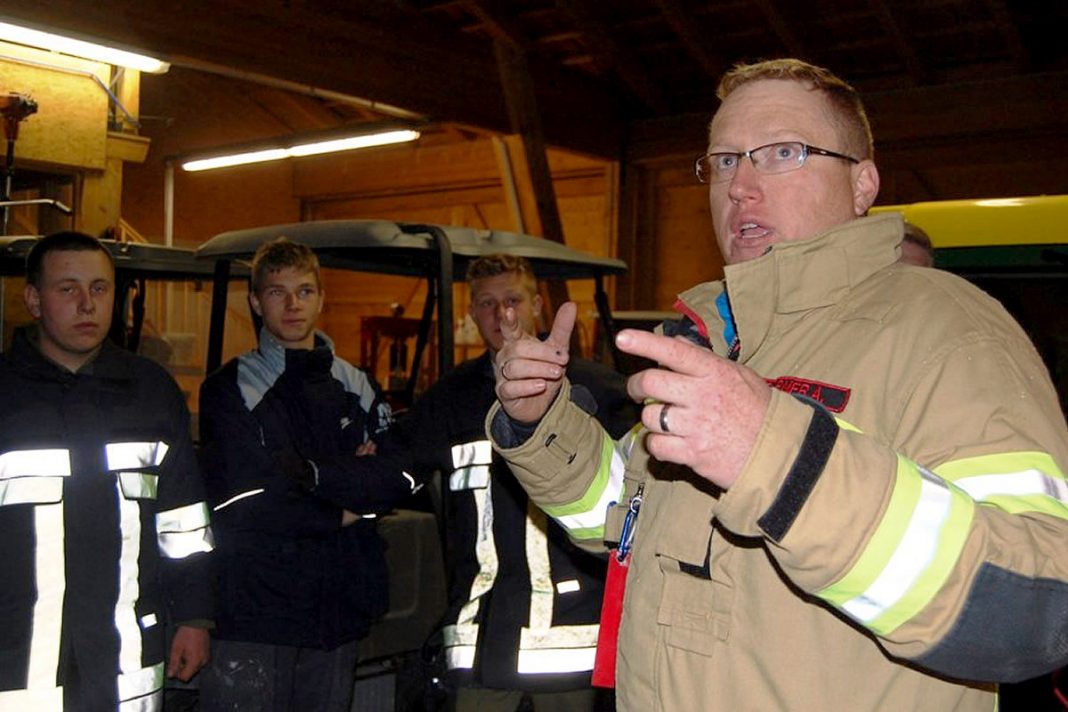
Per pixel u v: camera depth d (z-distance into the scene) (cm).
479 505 297
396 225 379
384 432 325
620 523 152
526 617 284
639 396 106
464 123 906
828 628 116
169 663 280
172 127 1432
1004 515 102
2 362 252
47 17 613
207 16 707
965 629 99
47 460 245
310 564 297
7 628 236
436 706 306
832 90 142
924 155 958
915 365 117
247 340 1165
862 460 101
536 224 933
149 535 261
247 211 1514
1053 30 870
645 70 1039
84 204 859
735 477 100
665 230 1133
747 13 916
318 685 303
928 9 864
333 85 798
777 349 131
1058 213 320
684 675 124
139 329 477
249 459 298
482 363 315
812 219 139
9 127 738
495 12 904
